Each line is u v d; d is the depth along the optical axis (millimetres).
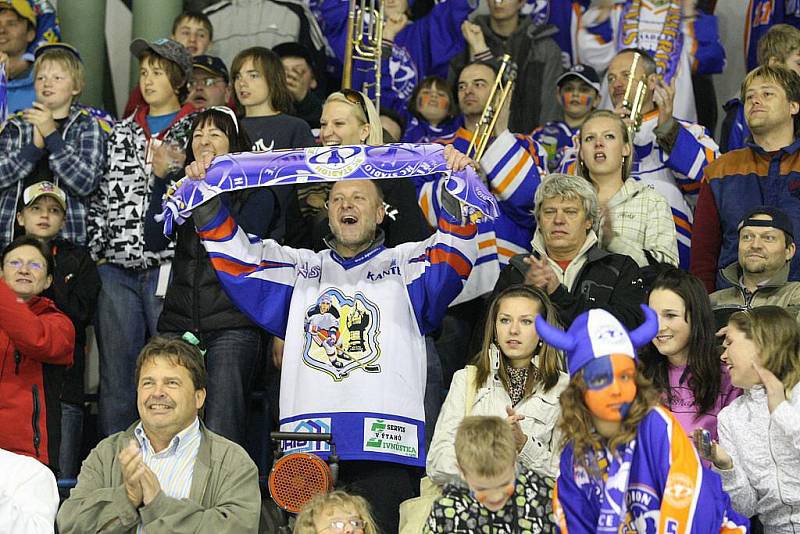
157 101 18266
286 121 17875
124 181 17594
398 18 21797
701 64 21891
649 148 18109
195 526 12586
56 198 17016
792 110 16406
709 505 9891
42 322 15227
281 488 12867
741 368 12922
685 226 17875
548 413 12953
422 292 14055
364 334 13922
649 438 9969
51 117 17594
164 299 16281
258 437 16969
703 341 13523
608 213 16312
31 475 13289
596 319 9922
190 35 21094
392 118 19859
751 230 14797
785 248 14758
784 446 12641
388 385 13742
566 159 18422
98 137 17859
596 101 20156
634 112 17953
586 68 20234
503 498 11172
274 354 16266
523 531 11297
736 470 12586
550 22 22406
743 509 12695
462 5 22141
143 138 17984
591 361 9758
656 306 13578
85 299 16453
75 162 17453
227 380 15672
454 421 13172
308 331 14055
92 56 22797
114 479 13070
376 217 14414
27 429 15195
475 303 17281
